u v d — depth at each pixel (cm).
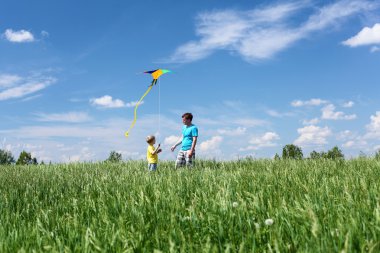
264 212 433
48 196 703
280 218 390
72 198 632
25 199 639
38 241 369
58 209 568
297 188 573
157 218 433
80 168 1270
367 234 322
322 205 426
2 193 705
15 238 383
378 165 825
